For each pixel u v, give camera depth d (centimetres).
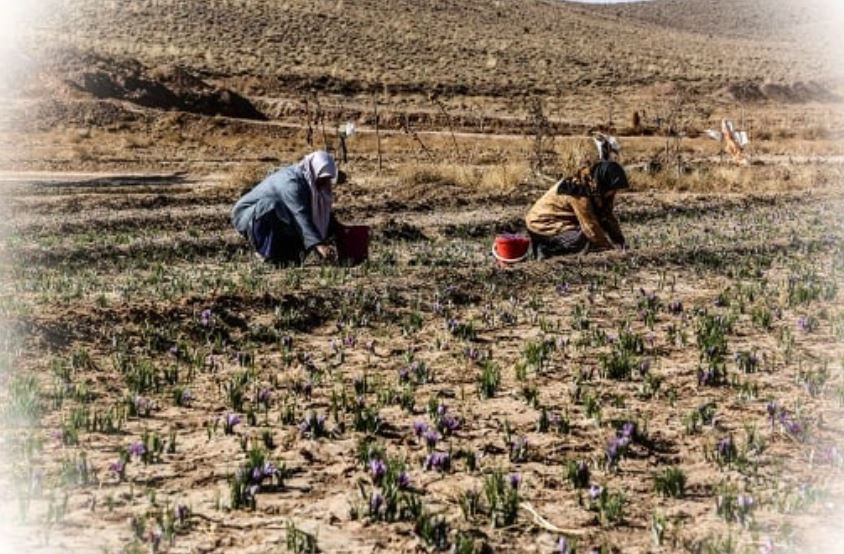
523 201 2595
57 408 778
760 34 16562
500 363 943
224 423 746
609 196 1467
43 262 1515
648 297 1219
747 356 940
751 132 6375
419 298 1199
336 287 1221
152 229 1962
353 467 662
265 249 1437
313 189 1396
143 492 614
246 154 4459
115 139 4688
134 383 838
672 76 9531
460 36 10006
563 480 648
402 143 5019
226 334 1030
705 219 2247
